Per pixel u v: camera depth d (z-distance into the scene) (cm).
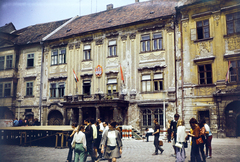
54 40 3369
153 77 2653
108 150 876
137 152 1412
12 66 3553
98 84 2970
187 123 2381
